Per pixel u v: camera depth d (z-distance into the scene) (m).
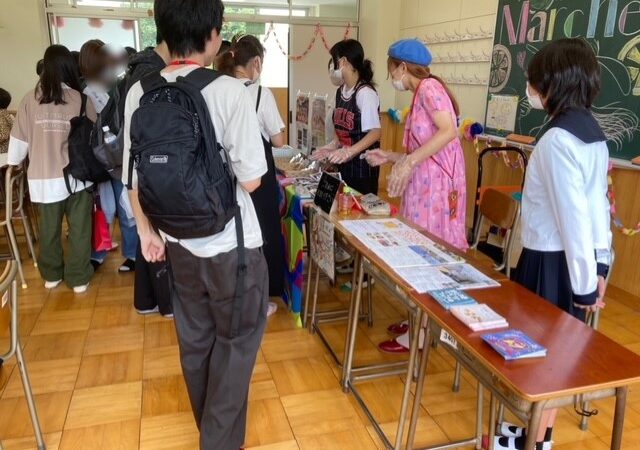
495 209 2.27
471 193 4.57
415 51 2.11
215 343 1.53
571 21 3.37
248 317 1.48
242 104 1.29
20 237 4.04
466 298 1.37
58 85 2.74
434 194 2.20
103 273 3.37
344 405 2.06
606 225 1.47
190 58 1.33
